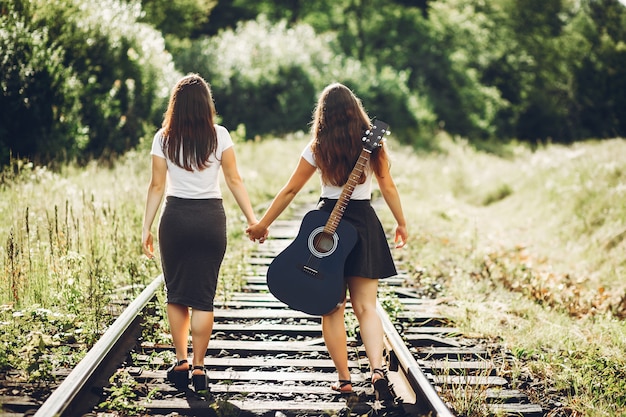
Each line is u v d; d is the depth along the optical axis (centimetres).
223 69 2550
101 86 1631
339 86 443
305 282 430
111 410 421
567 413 464
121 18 1788
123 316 532
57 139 1346
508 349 579
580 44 4147
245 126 2528
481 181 1881
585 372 533
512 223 1433
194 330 456
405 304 715
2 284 620
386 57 3862
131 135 1639
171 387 464
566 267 1040
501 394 476
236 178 462
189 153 446
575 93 4138
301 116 2584
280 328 605
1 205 877
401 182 1672
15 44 1320
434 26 4081
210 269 459
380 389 432
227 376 493
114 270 734
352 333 586
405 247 1006
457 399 455
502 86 4256
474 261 945
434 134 3034
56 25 1535
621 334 643
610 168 1350
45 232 794
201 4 2986
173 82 1825
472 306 691
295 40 2833
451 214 1326
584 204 1277
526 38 4209
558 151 1856
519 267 883
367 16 3962
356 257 437
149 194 460
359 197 441
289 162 1852
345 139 432
